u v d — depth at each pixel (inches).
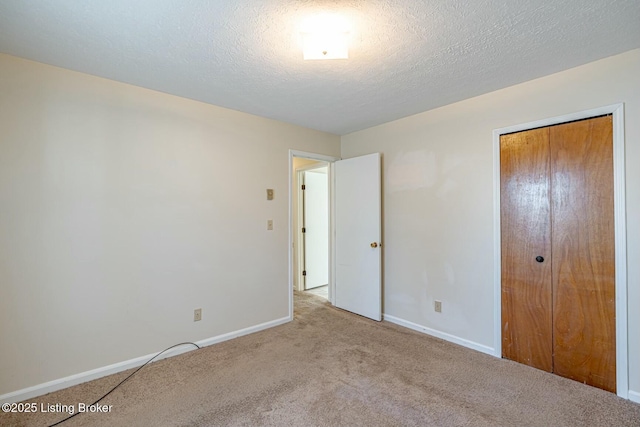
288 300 136.0
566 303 88.0
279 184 133.3
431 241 120.3
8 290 77.0
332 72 86.7
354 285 146.9
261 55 77.4
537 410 73.5
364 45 72.7
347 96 104.9
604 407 74.5
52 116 82.8
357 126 142.3
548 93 90.3
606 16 62.3
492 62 81.9
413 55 77.7
